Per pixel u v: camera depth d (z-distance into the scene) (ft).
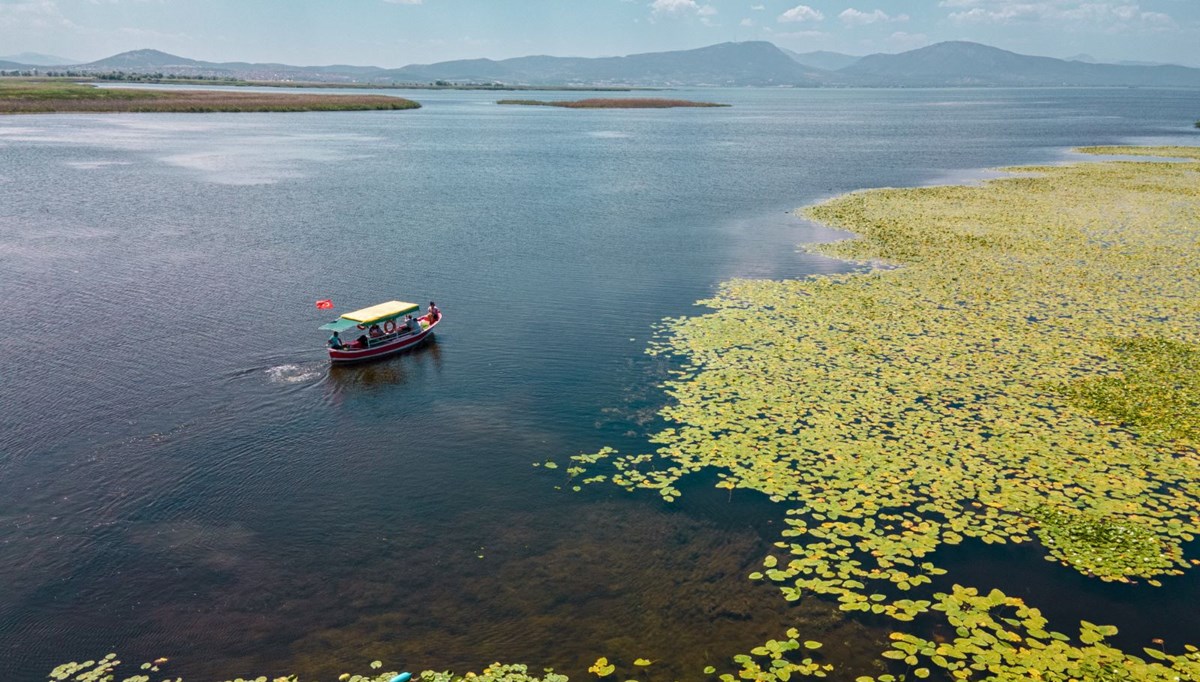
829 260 151.94
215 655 51.16
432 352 104.99
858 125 603.67
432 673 49.19
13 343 104.63
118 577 58.95
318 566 60.54
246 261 150.92
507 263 151.84
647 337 109.40
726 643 51.88
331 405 88.74
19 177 256.52
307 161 326.03
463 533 64.64
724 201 230.27
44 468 73.77
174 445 78.84
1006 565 58.85
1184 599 55.11
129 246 161.89
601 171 303.89
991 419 81.00
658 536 63.82
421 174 289.53
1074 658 49.08
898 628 52.85
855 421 81.25
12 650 51.65
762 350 102.37
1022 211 197.36
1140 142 416.67
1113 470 70.69
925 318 113.60
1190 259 144.66
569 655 50.96
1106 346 100.83
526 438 80.74
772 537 63.26
